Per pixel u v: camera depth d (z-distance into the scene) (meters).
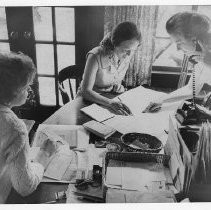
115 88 2.53
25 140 1.62
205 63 2.28
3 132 1.58
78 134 2.14
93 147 2.05
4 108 1.60
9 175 1.76
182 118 1.86
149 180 1.84
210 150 1.74
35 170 1.76
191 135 1.79
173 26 2.20
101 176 1.83
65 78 2.50
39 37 2.46
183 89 2.41
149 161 1.98
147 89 2.51
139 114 2.30
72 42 2.46
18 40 2.46
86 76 2.40
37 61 2.56
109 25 2.32
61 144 2.04
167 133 2.17
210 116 1.83
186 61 2.36
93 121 2.23
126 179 1.83
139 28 2.29
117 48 2.35
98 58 2.35
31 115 2.77
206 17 2.13
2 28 2.42
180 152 1.80
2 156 1.63
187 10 2.27
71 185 1.78
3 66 1.52
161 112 2.34
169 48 2.38
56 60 2.54
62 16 2.37
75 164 1.91
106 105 2.38
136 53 2.39
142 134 2.08
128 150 2.00
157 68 2.48
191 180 1.78
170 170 1.93
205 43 2.21
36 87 2.64
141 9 2.23
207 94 2.23
